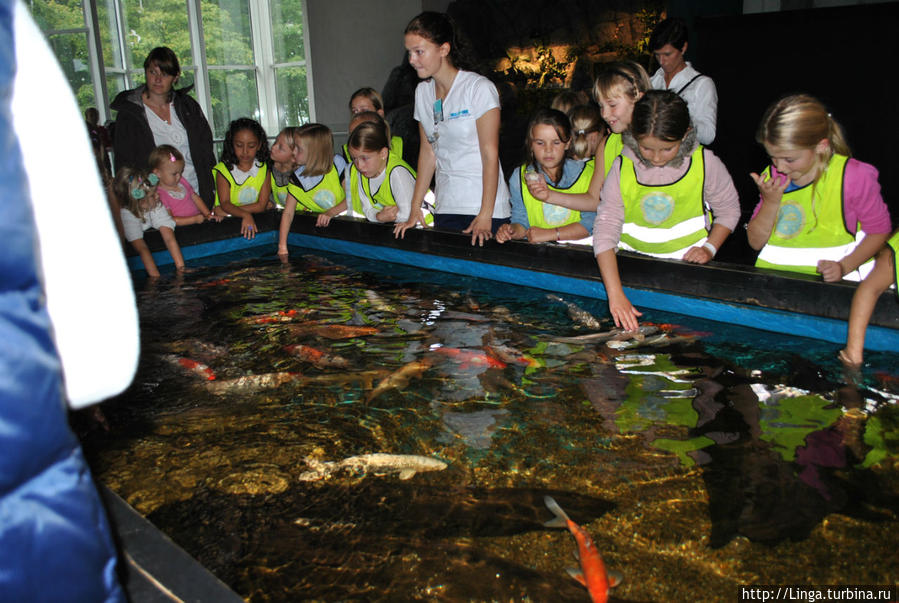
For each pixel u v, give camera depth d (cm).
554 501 195
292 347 314
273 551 180
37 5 935
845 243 312
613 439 225
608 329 323
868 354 280
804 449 213
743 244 505
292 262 480
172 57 520
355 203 504
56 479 76
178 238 496
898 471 199
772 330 310
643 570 168
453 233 423
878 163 600
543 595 161
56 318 83
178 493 209
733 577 164
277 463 222
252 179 541
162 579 142
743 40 638
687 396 251
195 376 289
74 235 82
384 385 272
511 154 1032
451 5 1105
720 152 672
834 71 599
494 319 342
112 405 266
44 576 77
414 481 209
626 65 341
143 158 527
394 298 383
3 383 70
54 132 80
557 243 395
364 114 497
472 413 247
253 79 1328
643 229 359
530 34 1041
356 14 1163
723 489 196
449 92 405
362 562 175
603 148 384
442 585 166
